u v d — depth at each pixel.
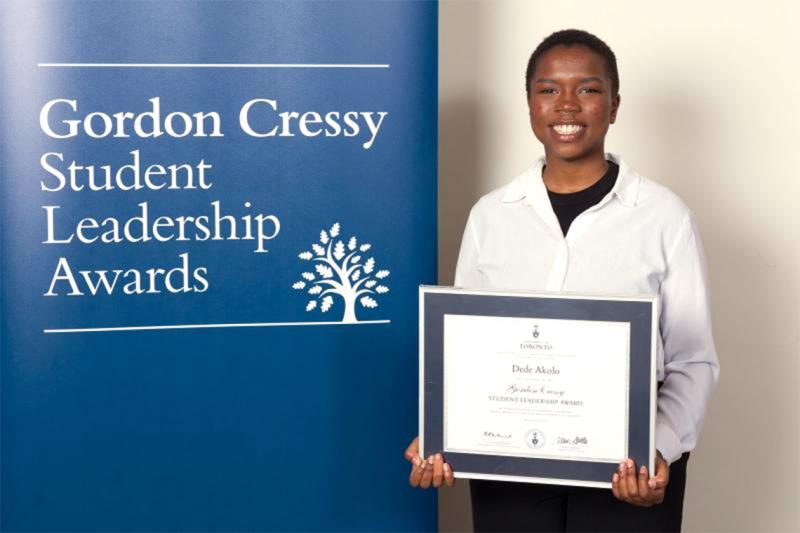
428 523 2.26
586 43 1.79
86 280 2.06
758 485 2.58
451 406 1.75
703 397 1.77
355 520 2.22
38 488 2.09
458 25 2.66
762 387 2.55
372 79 2.12
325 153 2.12
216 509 2.15
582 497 1.81
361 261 2.16
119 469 2.11
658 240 1.77
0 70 1.99
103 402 2.09
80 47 2.01
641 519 1.79
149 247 2.07
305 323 2.15
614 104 1.86
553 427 1.71
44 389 2.07
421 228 2.18
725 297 2.54
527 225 1.85
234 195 2.09
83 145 2.03
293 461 2.18
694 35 2.50
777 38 2.45
